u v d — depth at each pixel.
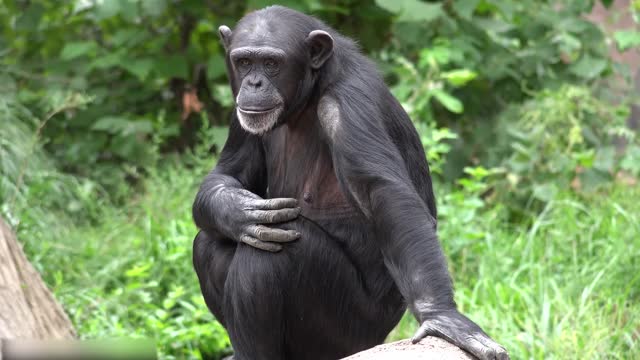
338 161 8.30
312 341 8.98
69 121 19.11
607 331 11.38
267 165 9.51
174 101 19.95
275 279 8.46
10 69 19.23
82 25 20.33
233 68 8.84
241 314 8.55
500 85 18.38
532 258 13.40
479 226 15.00
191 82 19.81
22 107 17.27
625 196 15.96
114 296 13.02
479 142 17.92
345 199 9.02
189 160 17.95
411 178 9.01
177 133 18.42
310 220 8.72
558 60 18.94
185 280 13.56
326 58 8.62
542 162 16.69
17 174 15.27
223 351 12.29
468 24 18.38
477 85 18.25
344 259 8.73
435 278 7.62
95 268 14.42
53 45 20.30
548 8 19.12
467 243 13.82
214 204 8.77
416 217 7.86
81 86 19.27
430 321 7.45
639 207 15.27
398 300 9.12
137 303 12.97
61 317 11.02
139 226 15.76
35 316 10.30
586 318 11.68
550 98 17.19
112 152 19.19
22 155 15.59
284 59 8.50
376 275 8.97
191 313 12.64
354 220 8.99
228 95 17.80
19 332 9.73
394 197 7.93
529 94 18.41
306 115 8.97
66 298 12.78
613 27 22.92
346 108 8.38
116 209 16.88
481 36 18.41
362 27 18.97
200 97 19.91
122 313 12.70
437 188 15.57
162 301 13.40
